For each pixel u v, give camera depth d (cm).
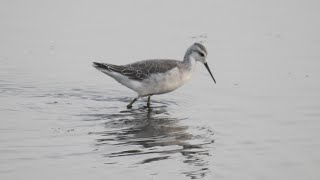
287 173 1151
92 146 1292
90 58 2028
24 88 1745
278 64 1947
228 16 2542
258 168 1176
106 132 1392
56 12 2570
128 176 1132
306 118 1473
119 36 2267
